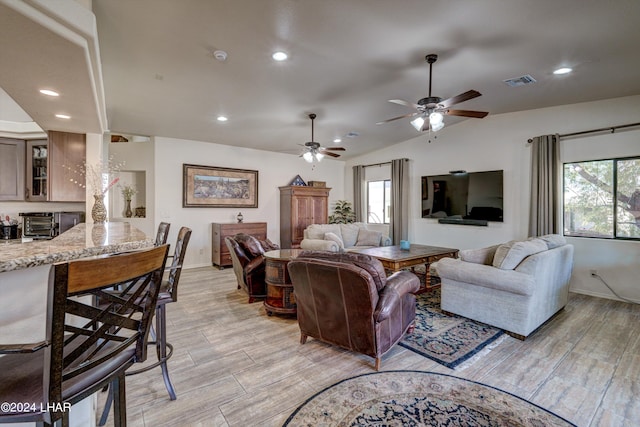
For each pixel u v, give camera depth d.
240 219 6.63
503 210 5.46
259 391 2.18
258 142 6.48
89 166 3.77
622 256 4.28
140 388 2.21
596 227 4.55
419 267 6.16
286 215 7.19
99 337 1.00
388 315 2.35
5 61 1.88
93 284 0.92
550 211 4.75
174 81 3.52
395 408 1.99
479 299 3.29
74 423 1.55
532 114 5.10
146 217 5.89
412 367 2.49
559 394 2.15
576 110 4.64
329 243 5.05
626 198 4.29
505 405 2.03
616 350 2.79
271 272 3.58
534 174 4.95
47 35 1.60
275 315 3.63
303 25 2.53
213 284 5.00
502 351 2.77
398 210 6.95
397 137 6.68
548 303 3.31
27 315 1.24
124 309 1.09
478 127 5.82
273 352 2.75
